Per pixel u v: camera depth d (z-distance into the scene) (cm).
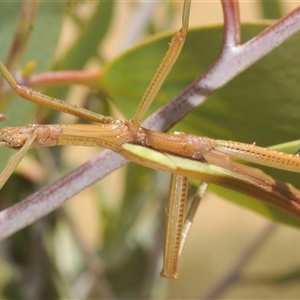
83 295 39
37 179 35
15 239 36
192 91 25
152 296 39
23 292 36
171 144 25
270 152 25
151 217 41
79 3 34
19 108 29
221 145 25
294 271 38
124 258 39
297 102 27
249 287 72
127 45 34
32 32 29
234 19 25
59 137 24
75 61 33
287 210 26
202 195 26
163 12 40
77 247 42
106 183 42
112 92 29
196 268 75
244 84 27
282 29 25
